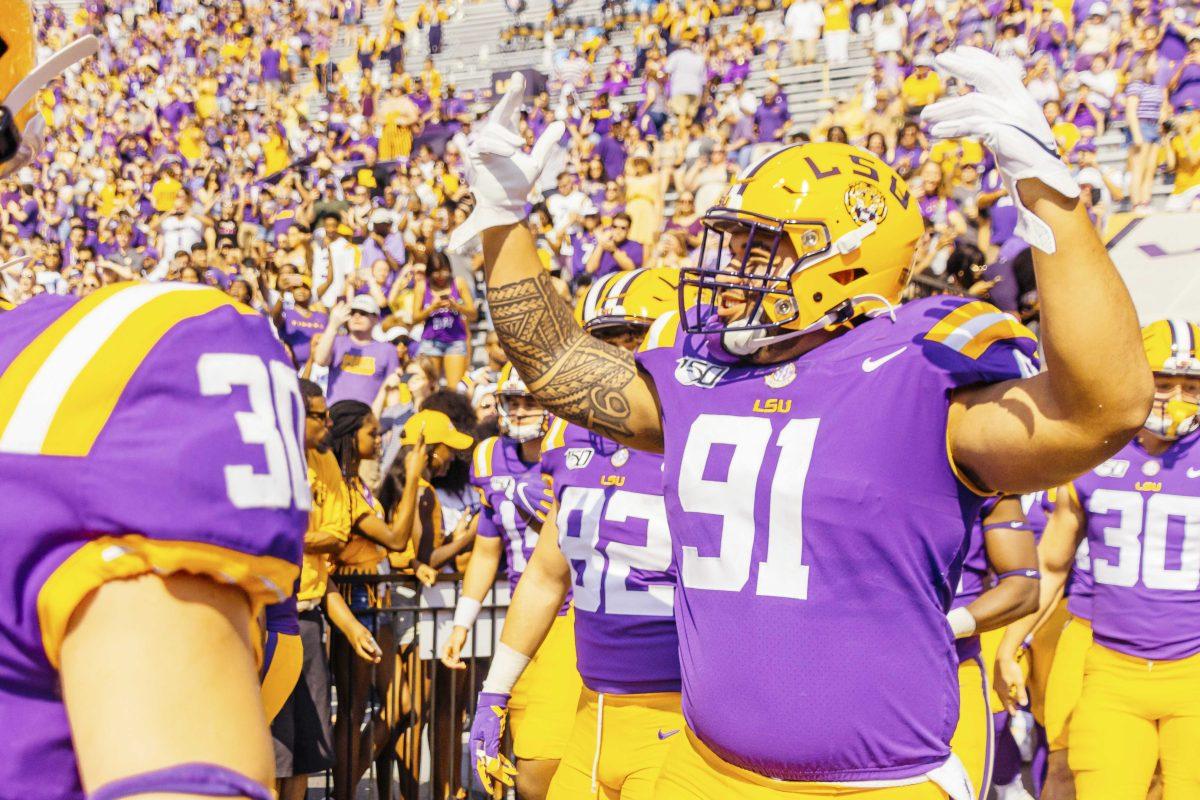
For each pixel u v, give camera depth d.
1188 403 3.66
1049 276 1.45
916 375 1.69
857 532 1.70
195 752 0.77
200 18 20.77
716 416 1.88
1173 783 3.71
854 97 12.31
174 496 0.82
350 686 4.30
